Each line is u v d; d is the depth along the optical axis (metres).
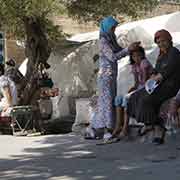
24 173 6.48
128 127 8.63
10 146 8.78
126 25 13.87
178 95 8.17
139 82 8.61
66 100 13.58
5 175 6.41
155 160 6.94
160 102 7.94
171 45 7.96
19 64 17.58
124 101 8.35
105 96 8.78
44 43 13.21
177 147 7.82
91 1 12.62
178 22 12.96
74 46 14.35
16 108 10.92
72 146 8.46
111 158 7.23
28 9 10.95
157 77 7.79
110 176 6.08
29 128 11.08
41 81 12.94
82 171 6.43
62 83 14.14
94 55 13.10
